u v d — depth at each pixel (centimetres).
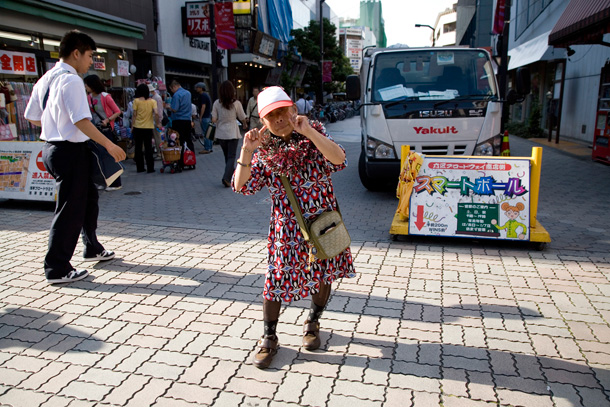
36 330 346
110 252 491
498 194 524
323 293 316
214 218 673
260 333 343
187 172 1101
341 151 282
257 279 441
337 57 3959
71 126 412
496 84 752
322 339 335
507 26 981
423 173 540
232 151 907
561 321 357
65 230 424
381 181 845
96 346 325
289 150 277
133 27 1414
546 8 1900
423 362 304
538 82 2092
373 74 783
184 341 331
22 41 1074
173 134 1079
